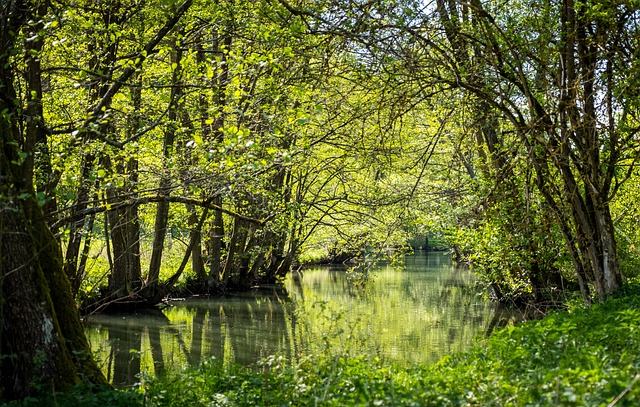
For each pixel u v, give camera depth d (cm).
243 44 2105
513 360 989
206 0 1862
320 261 6331
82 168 1656
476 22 1644
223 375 1147
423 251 8138
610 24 1579
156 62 2045
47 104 1808
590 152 1738
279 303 3231
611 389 684
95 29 1694
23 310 980
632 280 2105
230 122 2036
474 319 2495
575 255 1861
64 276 1111
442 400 766
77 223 1953
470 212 2244
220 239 3681
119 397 982
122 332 2352
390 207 2245
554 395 689
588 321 1266
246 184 1730
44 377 981
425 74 1586
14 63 1298
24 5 1307
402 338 2025
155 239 3036
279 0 1393
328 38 1480
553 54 1617
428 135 2247
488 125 1827
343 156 1920
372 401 770
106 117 1340
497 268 2356
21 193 996
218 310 2983
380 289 3781
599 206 1775
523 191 2041
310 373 981
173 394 1050
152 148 1864
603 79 1669
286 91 1647
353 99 1905
